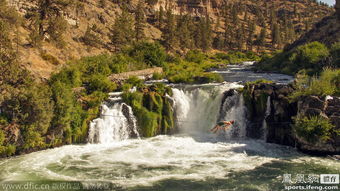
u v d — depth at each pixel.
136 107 30.06
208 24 138.25
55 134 26.14
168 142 27.50
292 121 25.95
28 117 24.66
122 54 64.94
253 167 20.83
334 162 21.48
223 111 30.66
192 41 124.56
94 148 25.92
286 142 26.11
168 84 41.22
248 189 17.36
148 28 121.94
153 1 150.75
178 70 64.62
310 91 25.00
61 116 26.19
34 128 24.59
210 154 23.84
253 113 28.69
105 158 23.20
